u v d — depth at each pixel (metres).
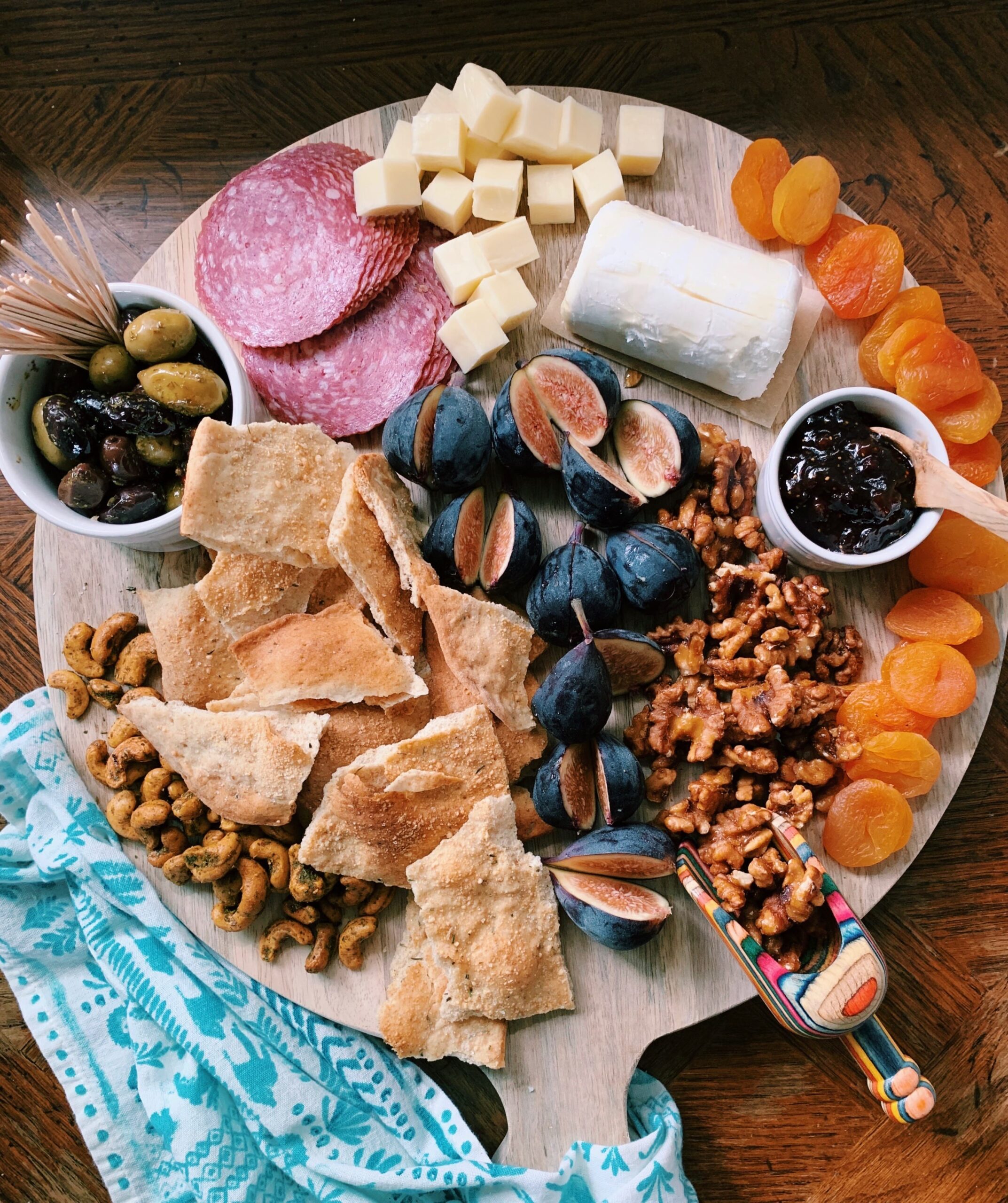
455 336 1.56
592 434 1.51
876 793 1.50
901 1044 1.70
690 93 1.85
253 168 1.62
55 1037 1.62
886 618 1.59
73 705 1.58
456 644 1.46
